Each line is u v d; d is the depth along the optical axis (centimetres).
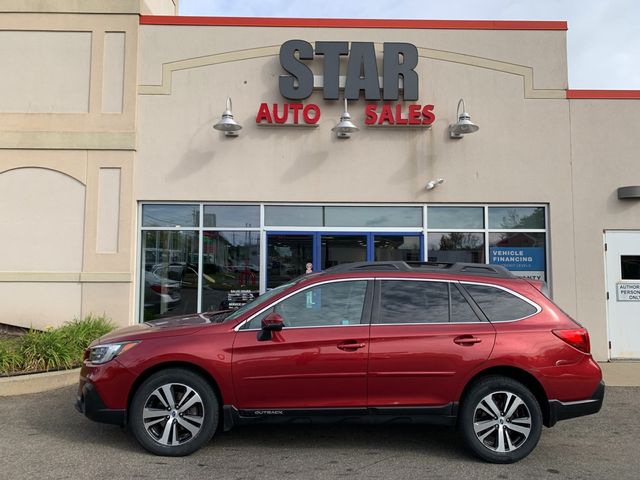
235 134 996
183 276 996
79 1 1004
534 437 488
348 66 988
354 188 997
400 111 998
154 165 991
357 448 529
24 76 1000
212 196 989
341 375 491
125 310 963
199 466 474
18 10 1005
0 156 984
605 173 1001
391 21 1010
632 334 977
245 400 494
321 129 1001
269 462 486
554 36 1016
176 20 1007
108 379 496
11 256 974
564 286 988
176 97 998
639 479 458
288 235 1004
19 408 649
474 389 493
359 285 523
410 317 509
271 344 495
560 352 495
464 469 476
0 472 458
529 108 1009
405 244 1009
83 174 984
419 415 495
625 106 1008
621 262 991
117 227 977
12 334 935
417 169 1002
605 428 603
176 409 498
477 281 526
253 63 1005
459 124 943
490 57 1014
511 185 1002
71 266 974
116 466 472
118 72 1000
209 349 494
